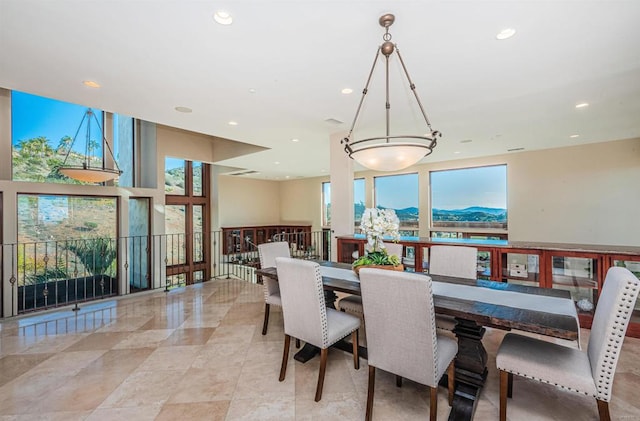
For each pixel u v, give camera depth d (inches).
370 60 99.6
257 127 177.5
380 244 105.5
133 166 267.7
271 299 122.3
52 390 86.5
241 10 74.2
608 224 223.5
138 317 145.4
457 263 115.2
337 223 194.7
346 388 86.4
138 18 77.0
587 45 90.7
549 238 246.8
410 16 76.8
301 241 430.3
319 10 74.4
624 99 135.0
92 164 235.0
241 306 161.2
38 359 104.6
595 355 62.9
